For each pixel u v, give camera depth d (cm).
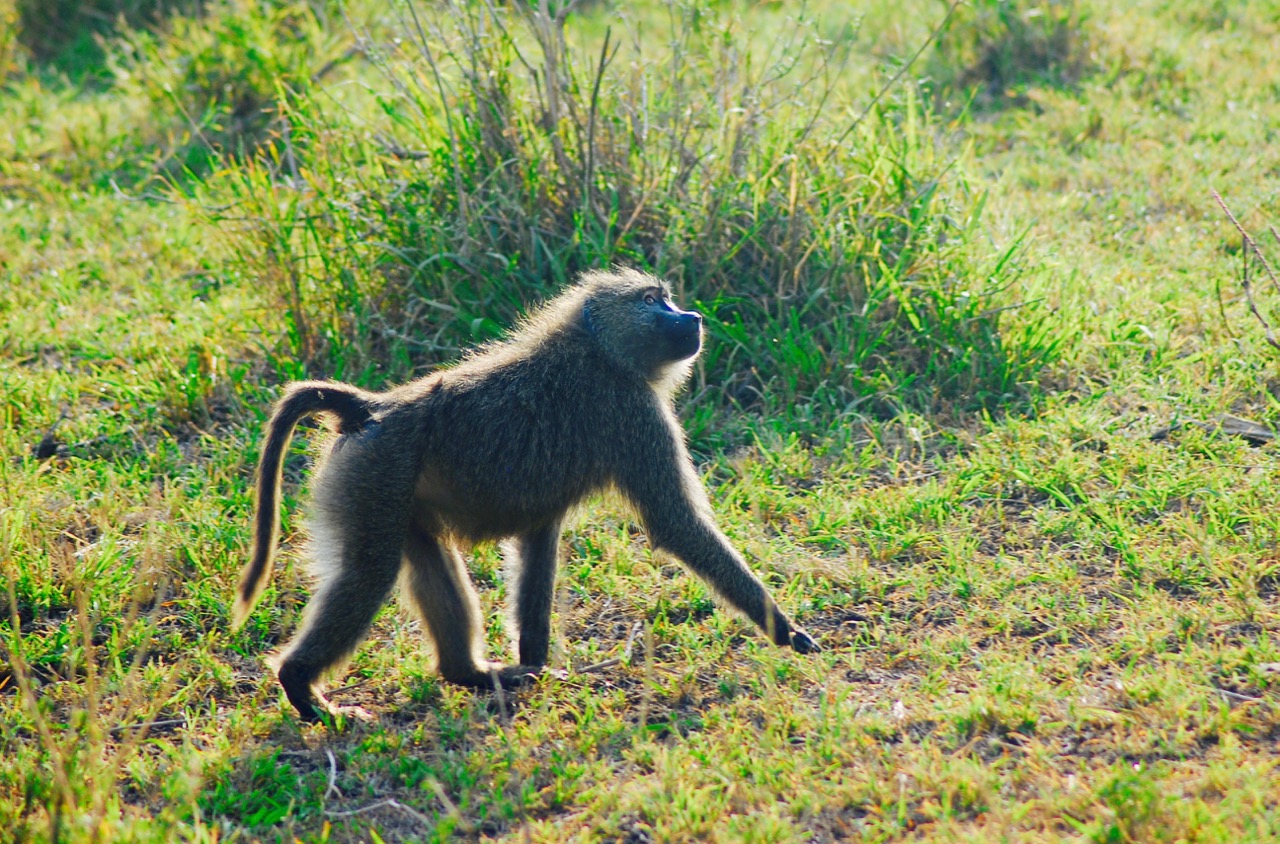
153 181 1814
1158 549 938
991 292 1240
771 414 1204
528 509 830
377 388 1239
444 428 807
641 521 859
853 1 2248
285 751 799
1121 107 1808
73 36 2361
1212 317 1255
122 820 715
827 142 1357
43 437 1203
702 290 1271
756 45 1945
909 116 1402
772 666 844
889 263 1284
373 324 1291
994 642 866
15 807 725
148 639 852
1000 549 980
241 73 1900
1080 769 708
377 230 1316
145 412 1234
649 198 1280
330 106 1719
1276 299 1257
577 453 836
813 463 1129
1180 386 1157
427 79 1402
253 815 731
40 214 1725
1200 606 869
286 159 1744
